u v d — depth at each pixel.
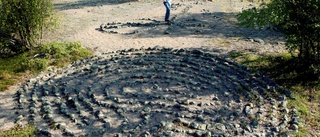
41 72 13.90
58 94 12.05
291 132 9.62
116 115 10.75
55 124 10.09
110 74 13.65
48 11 16.94
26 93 12.23
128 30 19.69
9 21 15.48
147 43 17.38
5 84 12.88
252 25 16.61
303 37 12.86
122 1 28.09
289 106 11.01
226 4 26.61
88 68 14.21
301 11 12.45
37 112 10.89
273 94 11.80
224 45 16.73
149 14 23.45
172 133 9.66
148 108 10.98
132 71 13.90
